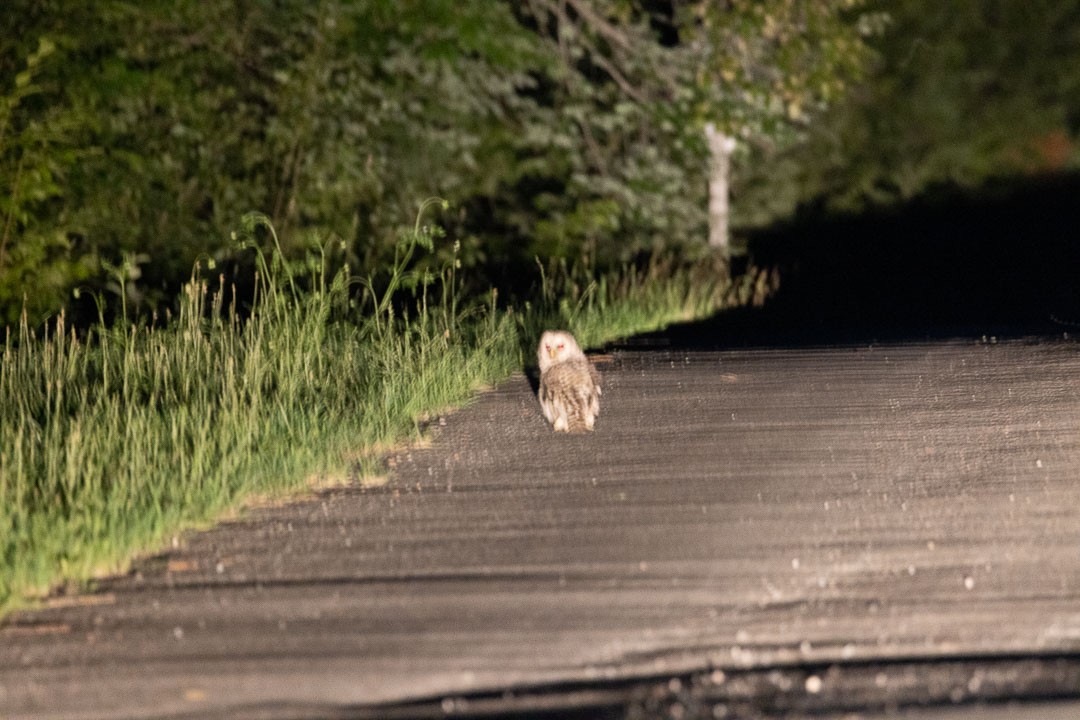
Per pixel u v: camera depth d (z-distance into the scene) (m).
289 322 49.34
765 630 25.72
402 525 32.75
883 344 61.00
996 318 79.94
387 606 27.31
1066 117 134.75
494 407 46.12
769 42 89.56
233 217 78.56
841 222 125.31
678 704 22.58
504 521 32.94
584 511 33.66
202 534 32.28
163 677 24.14
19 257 65.31
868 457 38.50
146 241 76.56
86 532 31.20
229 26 81.44
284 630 26.16
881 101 132.62
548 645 25.16
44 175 65.56
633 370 53.41
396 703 22.94
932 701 22.56
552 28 97.12
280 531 32.44
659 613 26.67
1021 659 24.28
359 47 85.38
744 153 100.44
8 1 75.12
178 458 36.47
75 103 72.12
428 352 49.66
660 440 40.91
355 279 56.06
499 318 63.09
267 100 81.69
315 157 81.06
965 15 133.50
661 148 98.56
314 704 22.94
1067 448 39.00
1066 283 103.31
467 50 87.62
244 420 39.34
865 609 26.72
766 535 31.52
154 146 78.19
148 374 45.84
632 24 96.38
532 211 97.19
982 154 132.62
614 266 89.62
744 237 121.88
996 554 29.95
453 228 89.69
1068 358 53.25
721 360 55.84
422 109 86.06
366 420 41.75
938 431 41.41
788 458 38.53
